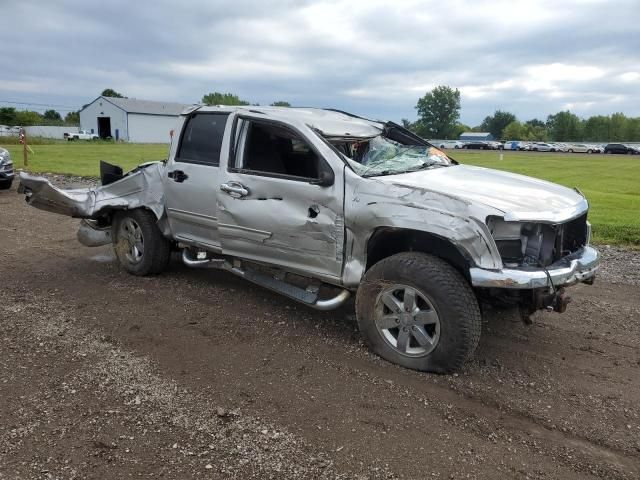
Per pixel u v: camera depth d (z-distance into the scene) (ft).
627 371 13.56
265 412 11.35
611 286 20.44
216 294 18.63
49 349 14.14
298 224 14.61
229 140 16.51
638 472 9.75
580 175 93.97
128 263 20.61
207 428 10.76
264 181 15.34
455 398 12.07
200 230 17.78
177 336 15.11
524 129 416.05
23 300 17.76
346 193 13.74
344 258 14.06
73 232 28.22
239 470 9.57
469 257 12.04
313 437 10.53
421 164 15.98
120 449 10.07
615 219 35.50
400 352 13.39
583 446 10.47
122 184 20.17
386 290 13.34
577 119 396.37
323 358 13.87
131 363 13.43
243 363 13.55
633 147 228.63
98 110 275.18
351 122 17.07
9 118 302.04
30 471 9.41
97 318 16.31
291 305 17.69
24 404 11.47
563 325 16.44
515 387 12.62
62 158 90.27
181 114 18.31
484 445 10.42
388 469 9.65
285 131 15.43
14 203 37.04
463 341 12.44
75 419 10.97
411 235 13.76
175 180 18.07
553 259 12.93
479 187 13.61
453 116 440.04
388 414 11.37
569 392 12.46
